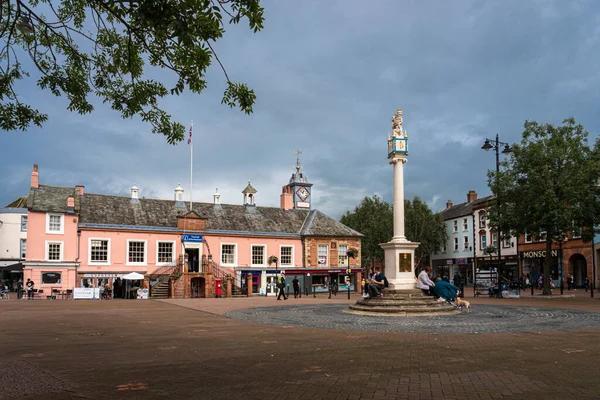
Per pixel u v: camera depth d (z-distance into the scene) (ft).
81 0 33.63
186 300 106.63
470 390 22.35
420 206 208.44
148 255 136.98
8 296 123.95
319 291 156.35
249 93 32.42
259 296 133.08
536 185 98.94
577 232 102.37
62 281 125.70
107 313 68.64
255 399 20.77
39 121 36.09
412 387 22.89
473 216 198.39
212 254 145.89
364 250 209.56
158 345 36.52
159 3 24.32
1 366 27.84
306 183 225.76
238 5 26.63
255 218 160.56
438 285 66.64
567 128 100.17
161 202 150.10
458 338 39.78
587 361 29.37
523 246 169.99
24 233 181.78
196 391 22.11
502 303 84.64
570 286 141.38
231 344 36.94
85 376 25.23
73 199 129.90
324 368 27.35
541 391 22.16
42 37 34.06
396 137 69.51
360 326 48.85
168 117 38.73
